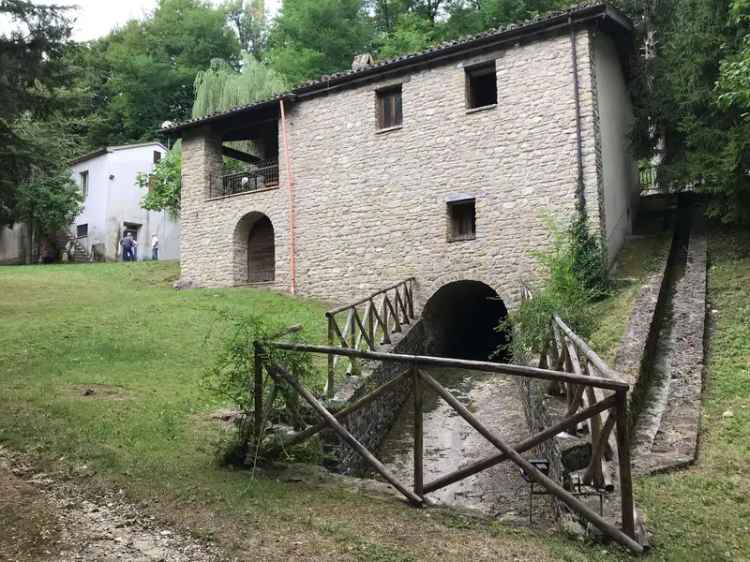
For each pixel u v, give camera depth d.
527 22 12.62
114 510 4.07
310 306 14.08
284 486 4.51
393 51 23.02
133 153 27.66
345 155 15.15
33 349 9.12
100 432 5.49
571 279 9.00
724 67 9.58
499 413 9.05
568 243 11.67
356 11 26.23
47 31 8.59
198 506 4.10
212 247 17.36
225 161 20.88
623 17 13.14
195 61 31.61
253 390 5.00
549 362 7.36
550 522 5.14
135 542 3.62
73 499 4.23
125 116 31.78
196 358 9.15
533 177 12.56
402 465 7.59
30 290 15.21
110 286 17.08
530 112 12.76
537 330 7.42
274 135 18.98
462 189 13.40
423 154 14.00
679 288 10.57
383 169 14.52
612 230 12.74
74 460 4.87
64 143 24.67
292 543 3.60
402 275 13.91
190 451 5.23
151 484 4.43
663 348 8.48
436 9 26.97
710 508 4.46
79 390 6.99
